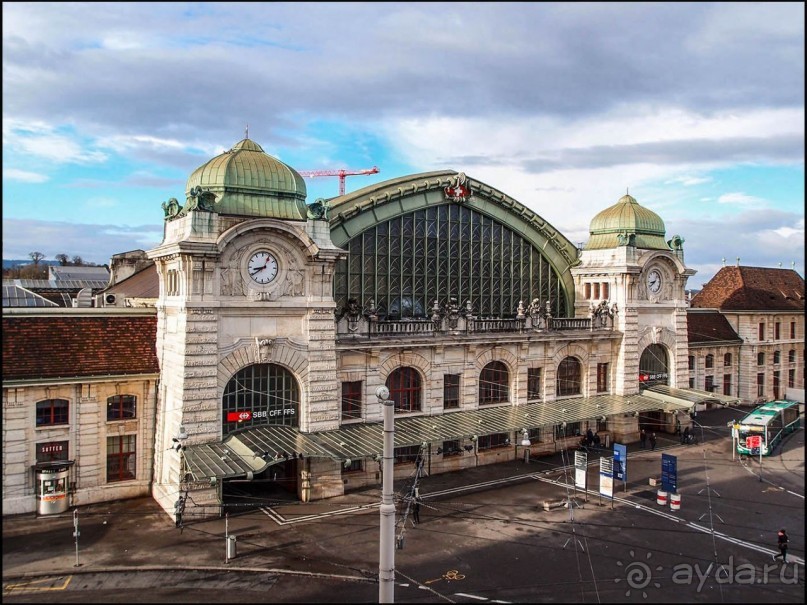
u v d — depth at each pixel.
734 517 41.31
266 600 29.50
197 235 39.09
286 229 41.41
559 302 64.12
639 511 42.28
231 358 40.59
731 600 29.95
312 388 43.25
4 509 38.75
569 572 32.91
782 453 59.25
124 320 44.88
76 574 31.92
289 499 43.19
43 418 40.22
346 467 46.22
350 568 33.03
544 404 56.75
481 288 58.56
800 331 87.62
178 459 38.88
